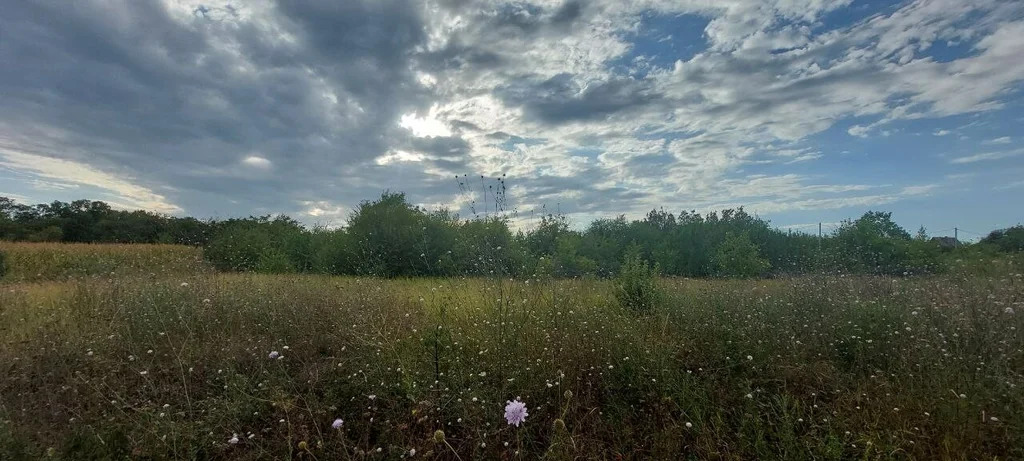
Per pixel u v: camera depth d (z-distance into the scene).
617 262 18.05
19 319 6.07
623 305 6.74
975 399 3.49
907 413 3.63
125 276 8.17
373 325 5.45
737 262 15.40
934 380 3.79
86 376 4.46
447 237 14.91
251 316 6.13
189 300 6.34
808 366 4.38
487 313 5.86
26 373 4.48
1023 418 3.29
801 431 3.67
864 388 4.00
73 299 6.70
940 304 5.55
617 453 3.68
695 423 3.82
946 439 3.31
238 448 3.70
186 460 3.51
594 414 4.11
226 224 20.03
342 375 4.64
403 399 4.21
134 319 5.69
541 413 4.06
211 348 5.07
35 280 11.05
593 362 4.77
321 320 5.95
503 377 4.43
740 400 4.02
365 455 3.62
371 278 10.72
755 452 3.45
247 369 4.73
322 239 17.95
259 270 15.25
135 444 3.58
